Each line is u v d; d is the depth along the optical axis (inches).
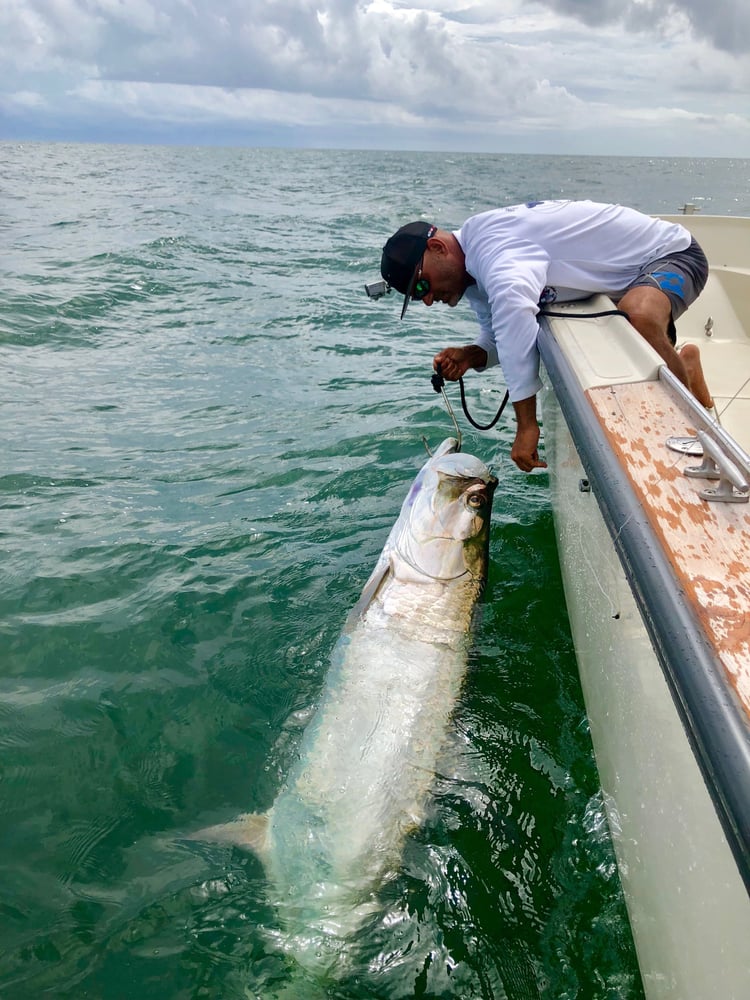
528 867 78.7
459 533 108.5
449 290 124.6
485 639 109.7
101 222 537.0
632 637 67.5
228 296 328.2
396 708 94.7
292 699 99.9
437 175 1317.7
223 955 69.8
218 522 140.2
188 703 98.6
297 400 205.3
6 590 118.0
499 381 226.7
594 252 117.6
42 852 78.2
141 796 85.5
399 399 206.5
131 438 177.5
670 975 57.1
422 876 78.4
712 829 49.1
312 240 492.1
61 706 97.0
